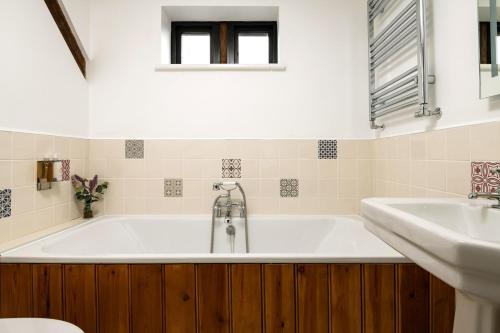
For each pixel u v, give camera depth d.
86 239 1.58
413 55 1.42
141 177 1.93
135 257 1.09
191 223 1.87
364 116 1.94
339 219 1.84
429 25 1.30
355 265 1.09
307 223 1.87
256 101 1.93
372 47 1.78
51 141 1.55
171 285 1.09
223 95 1.93
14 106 1.31
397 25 1.48
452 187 1.17
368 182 1.94
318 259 1.08
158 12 1.94
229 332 1.08
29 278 1.11
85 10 1.85
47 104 1.53
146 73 1.93
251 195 1.93
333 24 1.94
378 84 1.80
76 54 1.83
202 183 1.93
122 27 1.93
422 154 1.37
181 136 1.93
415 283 1.08
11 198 1.30
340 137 1.94
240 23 2.18
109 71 1.92
